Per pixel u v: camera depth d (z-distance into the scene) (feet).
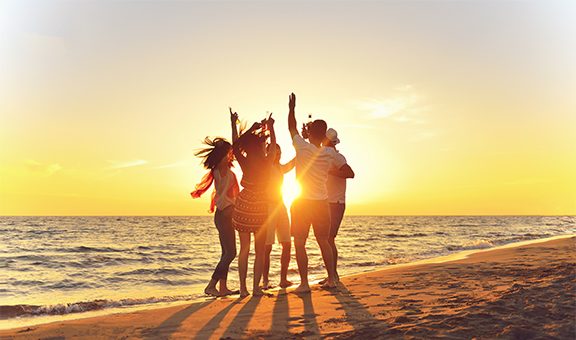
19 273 47.93
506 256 35.83
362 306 16.14
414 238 116.67
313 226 20.40
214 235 141.90
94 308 23.06
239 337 12.57
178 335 13.33
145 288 35.70
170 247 88.02
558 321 11.30
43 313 21.83
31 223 270.87
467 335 10.69
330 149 20.17
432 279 22.99
